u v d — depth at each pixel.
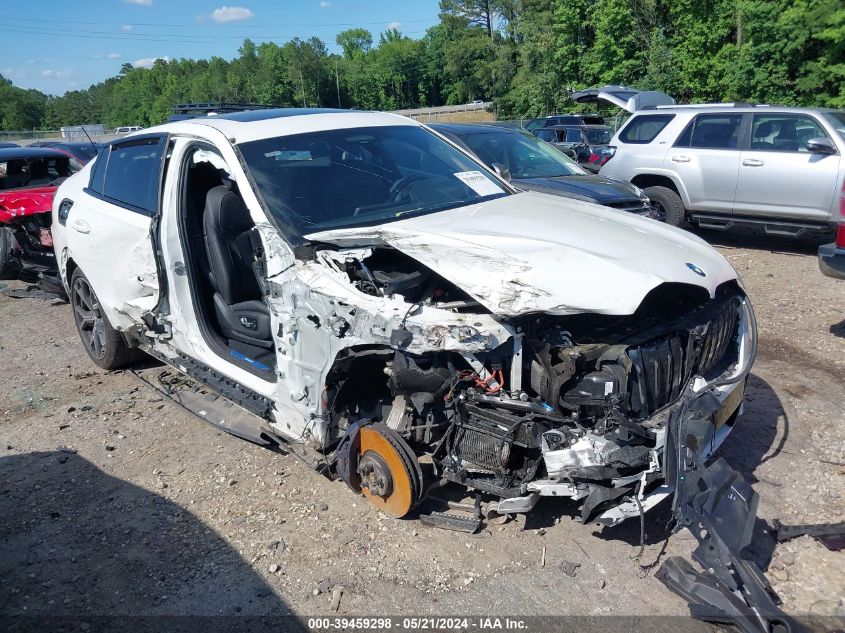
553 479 2.99
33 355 6.43
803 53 20.66
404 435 3.41
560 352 2.99
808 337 6.01
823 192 8.65
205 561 3.36
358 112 4.91
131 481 4.12
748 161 9.21
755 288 7.64
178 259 4.37
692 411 2.98
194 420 4.90
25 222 8.27
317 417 3.51
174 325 4.53
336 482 3.98
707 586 2.79
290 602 3.06
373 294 3.26
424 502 3.61
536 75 40.12
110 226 4.86
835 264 5.77
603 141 17.56
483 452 3.09
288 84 103.69
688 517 2.79
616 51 32.44
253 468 4.19
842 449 4.15
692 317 3.37
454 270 3.16
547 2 56.97
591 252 3.26
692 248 3.68
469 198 4.25
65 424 4.92
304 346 3.46
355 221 3.80
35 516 3.80
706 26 27.78
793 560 3.20
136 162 4.94
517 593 3.05
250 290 4.39
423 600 3.03
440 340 2.98
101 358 5.78
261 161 3.97
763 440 4.29
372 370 3.55
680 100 29.59
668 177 10.07
